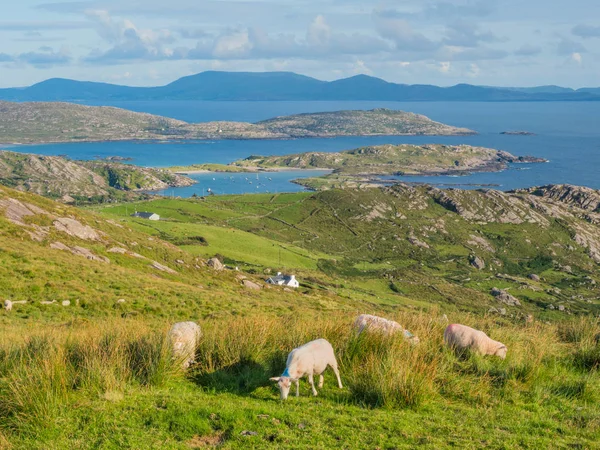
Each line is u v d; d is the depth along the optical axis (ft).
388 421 28.68
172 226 485.15
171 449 25.41
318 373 34.19
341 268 557.74
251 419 28.58
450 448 25.45
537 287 606.14
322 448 25.23
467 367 39.06
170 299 108.58
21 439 26.71
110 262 160.45
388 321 43.60
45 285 99.66
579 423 29.73
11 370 33.55
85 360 34.47
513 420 29.84
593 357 42.78
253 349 39.65
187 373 37.09
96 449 25.64
